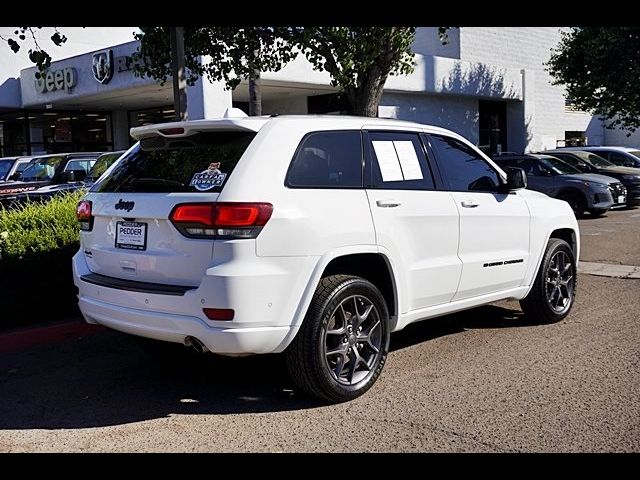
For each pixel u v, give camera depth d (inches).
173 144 205.0
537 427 181.3
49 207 324.2
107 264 205.3
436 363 237.1
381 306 209.0
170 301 183.2
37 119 986.1
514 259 261.1
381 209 209.5
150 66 438.3
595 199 689.0
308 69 774.5
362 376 206.7
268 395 211.6
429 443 173.2
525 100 1154.7
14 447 176.7
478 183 253.3
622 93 956.6
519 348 253.3
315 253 189.5
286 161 191.8
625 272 398.6
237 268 177.0
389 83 911.0
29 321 280.7
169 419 194.4
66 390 219.5
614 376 219.6
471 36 1149.1
